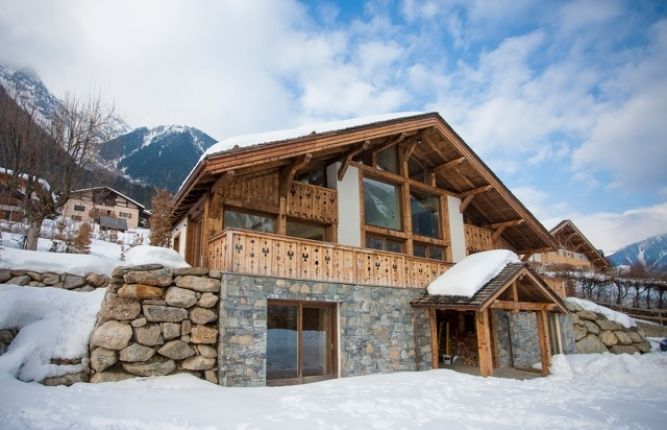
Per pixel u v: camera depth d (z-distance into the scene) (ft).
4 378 19.53
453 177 47.88
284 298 28.02
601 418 18.06
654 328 69.62
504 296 35.50
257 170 32.53
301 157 32.32
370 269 33.88
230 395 20.40
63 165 45.57
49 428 13.62
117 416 15.21
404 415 17.51
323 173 38.83
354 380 27.07
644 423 17.35
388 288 34.37
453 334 43.04
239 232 27.14
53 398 17.47
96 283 33.01
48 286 31.09
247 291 26.35
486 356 29.66
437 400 20.71
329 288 30.53
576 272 87.51
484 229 51.13
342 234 36.94
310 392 22.30
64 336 23.44
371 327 32.35
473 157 44.55
